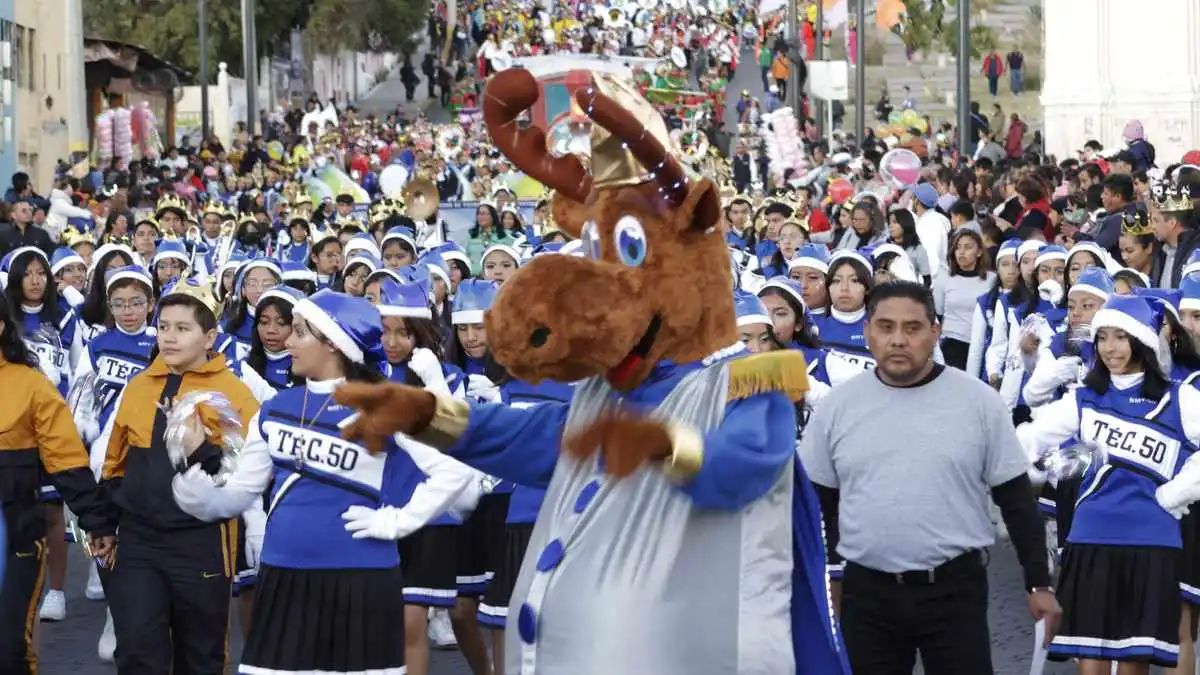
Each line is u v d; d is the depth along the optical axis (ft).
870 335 48.08
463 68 479.00
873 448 47.80
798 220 114.01
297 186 229.04
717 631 37.83
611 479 38.29
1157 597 56.59
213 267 128.47
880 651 48.26
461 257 105.70
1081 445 56.95
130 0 433.07
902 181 177.88
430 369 64.13
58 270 103.71
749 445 36.94
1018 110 354.95
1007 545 88.58
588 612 37.96
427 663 62.54
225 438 52.47
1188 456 56.49
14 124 269.85
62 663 70.13
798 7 384.27
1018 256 92.43
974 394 47.88
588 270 36.58
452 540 62.13
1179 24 211.00
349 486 51.29
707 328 38.45
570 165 39.63
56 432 54.90
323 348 51.60
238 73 450.30
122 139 290.56
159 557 54.13
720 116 370.12
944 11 372.99
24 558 55.36
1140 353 56.49
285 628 51.37
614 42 441.27
